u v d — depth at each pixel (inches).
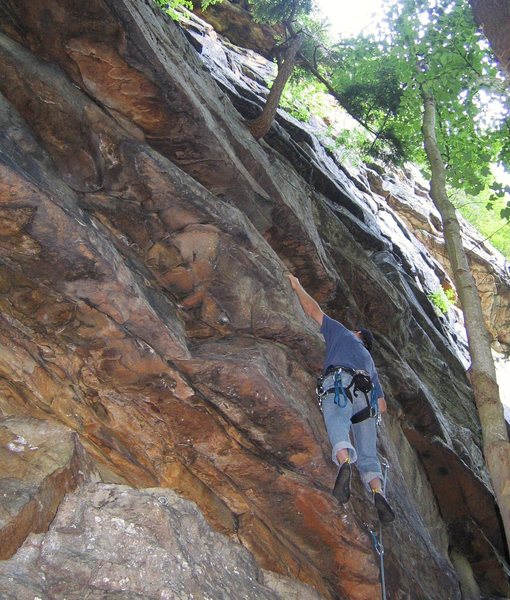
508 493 206.8
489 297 702.5
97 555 149.8
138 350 191.0
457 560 342.0
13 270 175.6
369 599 213.5
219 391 198.8
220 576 171.5
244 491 210.1
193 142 223.6
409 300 451.8
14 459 160.7
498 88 305.7
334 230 365.7
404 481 280.1
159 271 212.1
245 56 613.6
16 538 141.9
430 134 350.6
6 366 182.5
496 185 348.8
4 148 177.9
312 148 467.8
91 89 204.7
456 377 466.0
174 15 487.5
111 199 203.9
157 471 203.8
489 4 217.9
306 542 214.5
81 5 187.9
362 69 432.1
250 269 220.1
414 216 677.9
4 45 189.5
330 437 196.1
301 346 226.2
